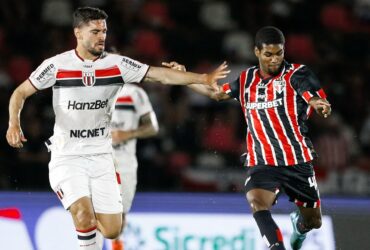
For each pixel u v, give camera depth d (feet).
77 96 63.26
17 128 62.39
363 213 82.89
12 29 133.80
